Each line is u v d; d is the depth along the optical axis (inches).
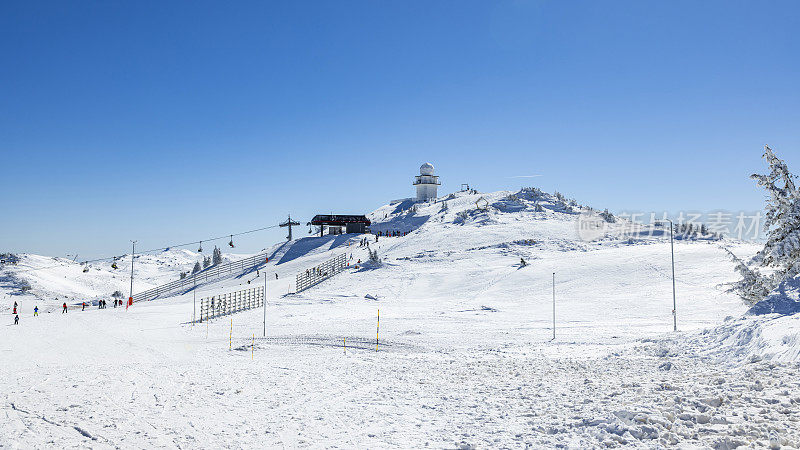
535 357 827.4
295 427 392.2
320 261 3722.9
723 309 1665.8
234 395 520.1
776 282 932.6
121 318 1887.3
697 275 2321.6
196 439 362.0
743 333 622.2
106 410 449.7
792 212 909.2
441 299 2332.7
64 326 1615.4
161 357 1001.5
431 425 388.5
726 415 330.3
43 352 1061.1
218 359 943.0
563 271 2645.2
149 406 467.8
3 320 1847.9
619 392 438.9
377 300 2340.1
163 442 354.9
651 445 290.5
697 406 354.9
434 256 3420.3
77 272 5629.9
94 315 2007.9
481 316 1696.6
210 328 1545.3
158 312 2106.3
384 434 365.7
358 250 4111.7
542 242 3668.8
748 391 384.5
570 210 5378.9
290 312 1921.8
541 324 1460.4
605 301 1980.8
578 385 508.1
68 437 366.3
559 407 409.7
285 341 1190.9
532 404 434.0
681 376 513.7
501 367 701.3
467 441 335.6
